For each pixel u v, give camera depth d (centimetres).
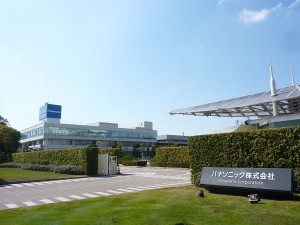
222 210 948
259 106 2088
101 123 10806
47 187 1917
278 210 932
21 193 1652
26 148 9475
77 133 9844
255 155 1391
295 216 848
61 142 9544
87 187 1873
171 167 4316
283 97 1755
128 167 4772
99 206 1113
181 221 823
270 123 2016
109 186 1898
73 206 1141
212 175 1372
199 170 1631
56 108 9881
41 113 10256
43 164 3650
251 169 1250
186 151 4125
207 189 1436
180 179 2331
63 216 948
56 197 1471
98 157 3052
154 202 1145
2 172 3044
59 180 2412
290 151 1266
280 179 1133
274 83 2014
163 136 12400
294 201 1066
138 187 1803
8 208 1191
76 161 3039
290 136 1274
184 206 1027
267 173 1186
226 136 1524
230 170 1324
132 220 853
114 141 10712
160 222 820
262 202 1067
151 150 10125
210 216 873
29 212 1048
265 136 1363
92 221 859
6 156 5684
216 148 1562
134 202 1173
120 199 1276
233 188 1252
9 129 7150
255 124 2175
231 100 2344
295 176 1223
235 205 1027
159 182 2095
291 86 2161
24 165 3631
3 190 1806
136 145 10419
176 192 1388
